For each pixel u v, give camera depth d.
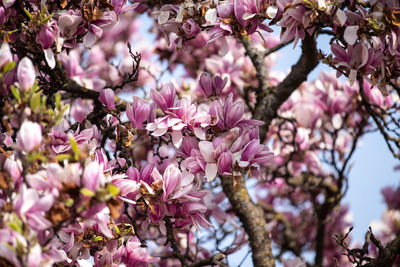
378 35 3.61
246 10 3.81
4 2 3.82
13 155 3.13
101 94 4.06
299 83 5.67
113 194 2.80
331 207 7.06
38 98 3.02
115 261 3.95
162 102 3.82
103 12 3.91
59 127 3.44
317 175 7.73
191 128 3.80
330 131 7.30
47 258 2.85
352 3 3.70
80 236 3.60
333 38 3.73
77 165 2.97
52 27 3.78
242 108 3.81
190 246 6.16
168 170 3.73
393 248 4.39
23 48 3.95
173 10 4.29
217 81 4.37
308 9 3.60
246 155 3.71
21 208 2.77
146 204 3.82
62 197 2.83
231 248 5.86
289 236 8.09
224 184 5.82
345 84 7.06
